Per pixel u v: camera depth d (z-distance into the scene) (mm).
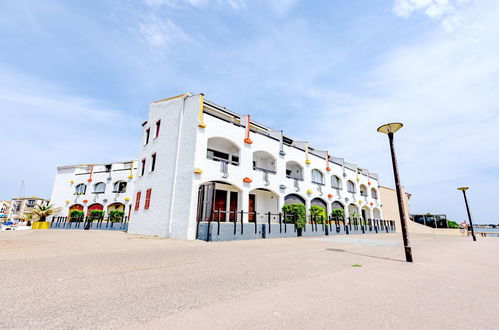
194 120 14703
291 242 11711
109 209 28016
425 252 8828
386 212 33062
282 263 6086
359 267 5695
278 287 3945
